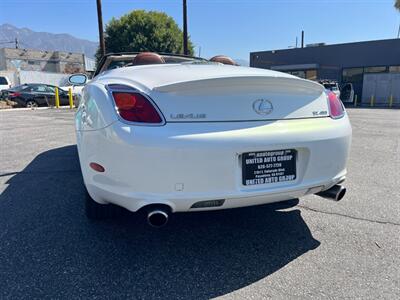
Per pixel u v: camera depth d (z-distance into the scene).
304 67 28.12
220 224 2.80
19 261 2.21
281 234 2.63
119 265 2.19
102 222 2.79
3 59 54.50
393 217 2.92
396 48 24.25
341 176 2.45
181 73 2.30
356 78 26.28
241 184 2.09
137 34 30.00
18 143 6.29
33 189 3.62
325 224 2.79
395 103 24.23
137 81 2.16
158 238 2.55
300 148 2.20
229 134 2.02
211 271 2.13
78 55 62.66
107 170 2.07
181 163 1.96
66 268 2.14
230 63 3.90
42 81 28.41
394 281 2.01
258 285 1.99
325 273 2.10
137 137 1.94
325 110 2.39
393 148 5.99
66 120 10.37
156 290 1.95
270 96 2.18
